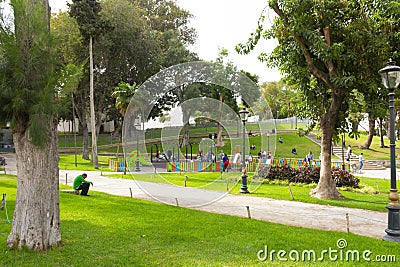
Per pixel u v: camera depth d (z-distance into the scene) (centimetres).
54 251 639
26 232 642
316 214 1061
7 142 4134
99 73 3706
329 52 1228
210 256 625
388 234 766
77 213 990
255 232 803
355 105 1395
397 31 1281
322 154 1414
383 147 3891
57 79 629
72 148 4378
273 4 1298
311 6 1264
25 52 609
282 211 1107
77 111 3628
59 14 3198
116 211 1030
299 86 1573
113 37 3509
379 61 1267
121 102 2991
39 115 597
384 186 1794
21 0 626
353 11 1287
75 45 3123
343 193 1545
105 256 620
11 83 597
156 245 692
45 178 658
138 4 4466
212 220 929
